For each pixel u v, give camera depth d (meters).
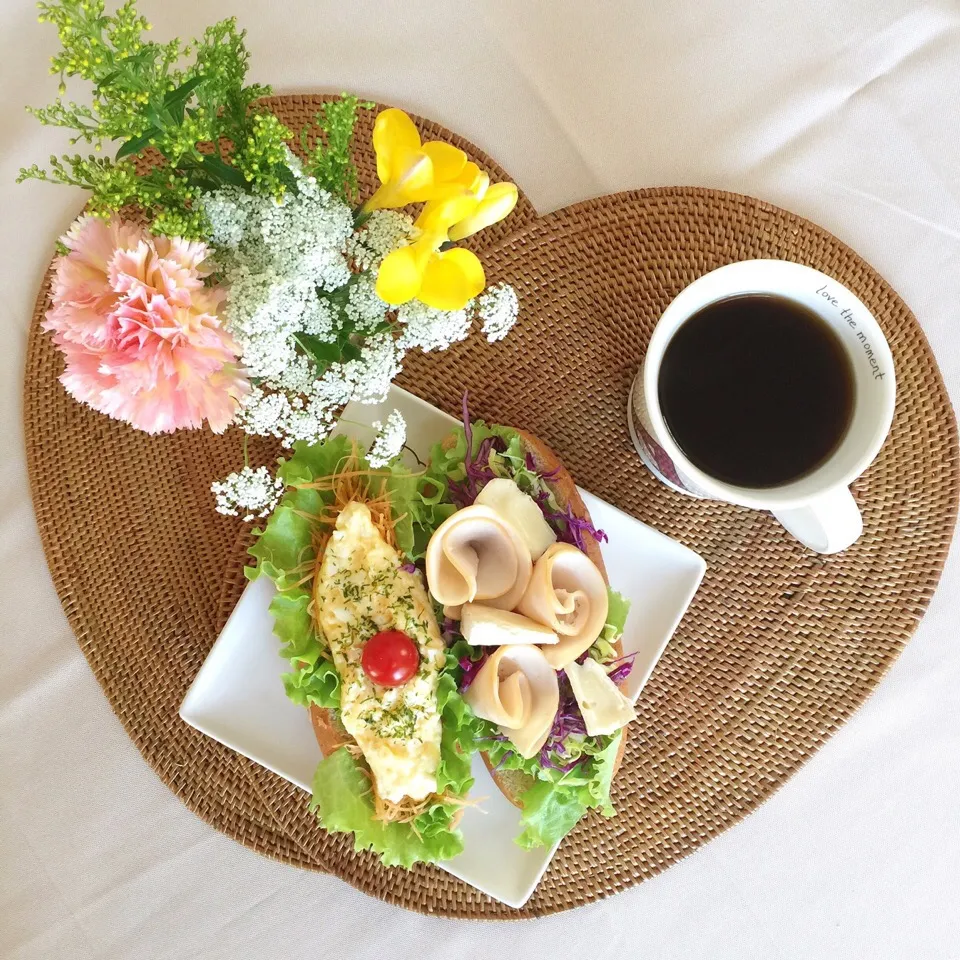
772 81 0.48
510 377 0.47
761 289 0.38
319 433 0.37
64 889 0.47
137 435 0.47
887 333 0.46
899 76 0.48
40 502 0.47
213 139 0.34
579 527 0.43
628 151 0.48
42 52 0.48
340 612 0.42
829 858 0.48
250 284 0.33
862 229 0.48
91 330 0.33
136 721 0.46
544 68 0.48
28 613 0.48
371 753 0.41
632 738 0.46
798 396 0.39
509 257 0.46
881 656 0.46
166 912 0.48
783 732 0.46
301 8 0.48
